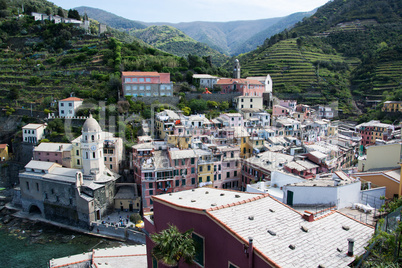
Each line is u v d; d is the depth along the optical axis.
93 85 164.25
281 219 30.02
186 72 197.25
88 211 94.62
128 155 120.81
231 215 29.11
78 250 85.19
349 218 32.47
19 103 154.00
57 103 148.88
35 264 78.44
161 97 156.75
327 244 26.88
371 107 184.50
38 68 183.12
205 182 100.75
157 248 28.58
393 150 63.09
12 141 137.25
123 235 90.94
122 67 178.75
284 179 69.31
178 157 96.31
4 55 199.75
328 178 57.16
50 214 103.75
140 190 105.75
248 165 102.06
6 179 130.25
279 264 22.83
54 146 115.75
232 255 25.89
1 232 96.19
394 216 33.09
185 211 30.92
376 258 25.44
